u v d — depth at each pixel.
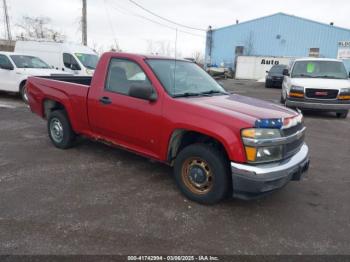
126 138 4.81
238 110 3.99
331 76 11.12
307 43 37.72
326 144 7.37
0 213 3.67
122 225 3.53
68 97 5.60
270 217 3.85
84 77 6.91
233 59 40.53
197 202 4.10
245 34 39.59
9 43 31.66
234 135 3.66
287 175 3.78
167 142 4.25
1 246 3.08
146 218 3.70
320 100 10.34
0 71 12.02
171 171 5.14
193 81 4.95
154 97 4.36
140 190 4.42
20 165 5.17
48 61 14.86
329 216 3.94
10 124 8.01
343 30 36.12
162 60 4.88
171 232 3.44
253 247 3.25
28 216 3.63
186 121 4.00
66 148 6.02
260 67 36.00
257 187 3.60
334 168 5.70
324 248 3.27
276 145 3.73
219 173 3.86
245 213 3.92
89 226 3.48
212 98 4.52
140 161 5.54
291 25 37.78
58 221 3.55
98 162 5.43
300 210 4.06
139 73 4.61
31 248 3.06
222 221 3.71
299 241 3.38
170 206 4.00
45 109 6.25
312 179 5.13
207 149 3.91
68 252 3.03
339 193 4.63
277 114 4.00
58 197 4.11
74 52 14.32
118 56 4.93
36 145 6.28
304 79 10.83
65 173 4.91
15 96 12.94
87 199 4.09
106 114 4.96
